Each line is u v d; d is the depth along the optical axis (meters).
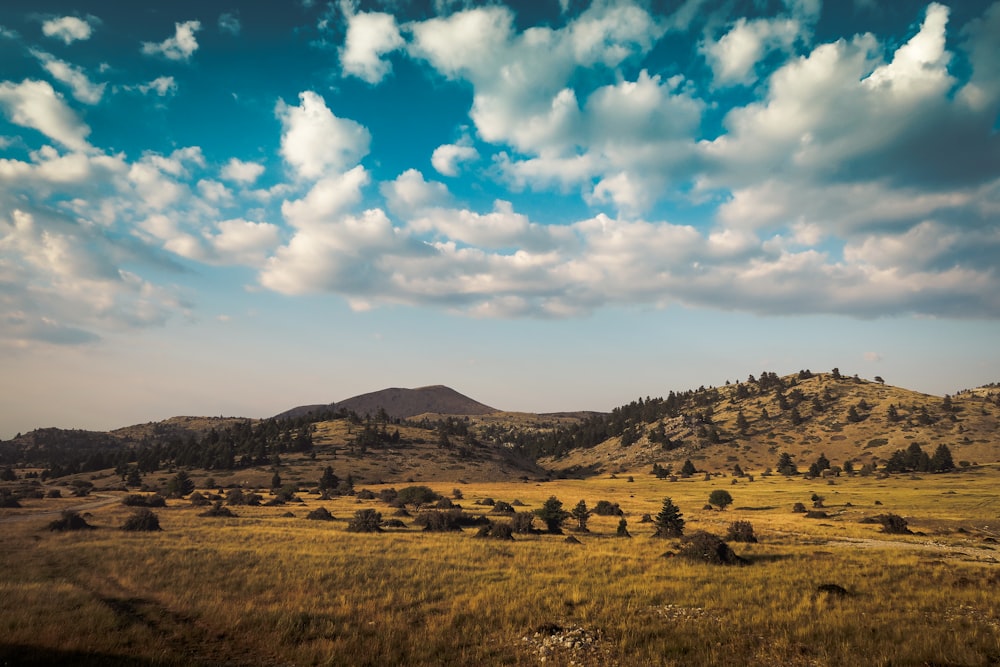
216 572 23.66
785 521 59.94
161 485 134.25
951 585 21.17
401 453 190.12
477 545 35.06
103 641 13.43
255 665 12.70
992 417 189.38
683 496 109.56
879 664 12.11
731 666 12.50
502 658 13.38
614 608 17.86
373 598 19.56
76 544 31.91
